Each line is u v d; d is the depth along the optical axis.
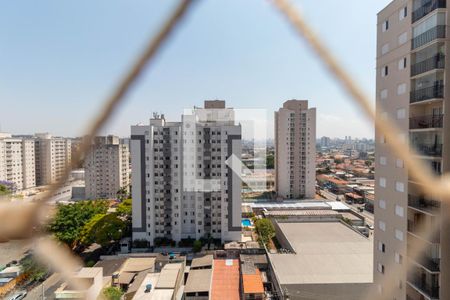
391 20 15.92
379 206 17.14
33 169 73.88
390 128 8.52
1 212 2.65
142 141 38.91
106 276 28.88
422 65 13.76
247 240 39.28
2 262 29.42
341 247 30.44
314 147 65.25
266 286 24.98
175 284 25.78
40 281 29.28
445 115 13.00
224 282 26.67
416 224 14.35
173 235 39.41
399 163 15.23
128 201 48.03
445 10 12.84
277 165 66.94
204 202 39.38
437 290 13.16
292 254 28.41
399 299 15.38
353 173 98.38
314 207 55.25
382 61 16.66
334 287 22.19
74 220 37.47
